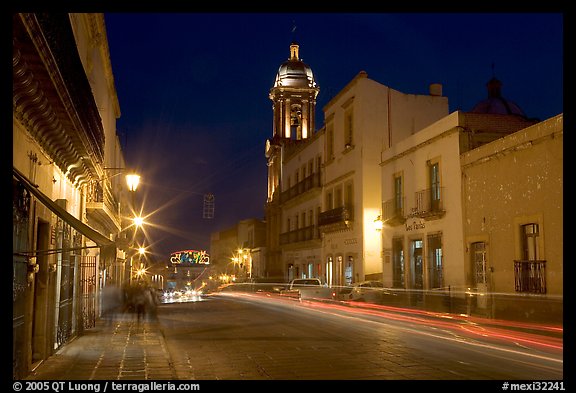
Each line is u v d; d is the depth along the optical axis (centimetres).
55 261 1133
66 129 1105
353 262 3478
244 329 1661
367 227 3341
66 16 905
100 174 1791
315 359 1075
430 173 2600
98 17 1945
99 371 945
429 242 2580
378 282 3045
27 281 880
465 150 2338
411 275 2747
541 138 1833
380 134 3428
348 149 3569
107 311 2309
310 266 4372
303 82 5478
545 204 1817
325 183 4050
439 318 2062
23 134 903
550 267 1786
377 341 1346
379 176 3397
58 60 860
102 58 2338
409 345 1269
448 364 1002
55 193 1220
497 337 1435
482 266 2189
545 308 1780
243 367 995
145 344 1281
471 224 2244
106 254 938
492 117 2395
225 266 8950
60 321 1209
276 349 1217
